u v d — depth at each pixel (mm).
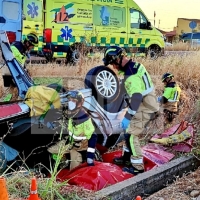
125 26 15047
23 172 4316
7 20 12664
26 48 7957
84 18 13984
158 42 16031
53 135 4805
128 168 4941
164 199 4270
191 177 4867
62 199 3691
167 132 6070
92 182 4391
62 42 13461
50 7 13320
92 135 4789
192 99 8461
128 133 4898
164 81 7207
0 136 4559
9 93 6387
